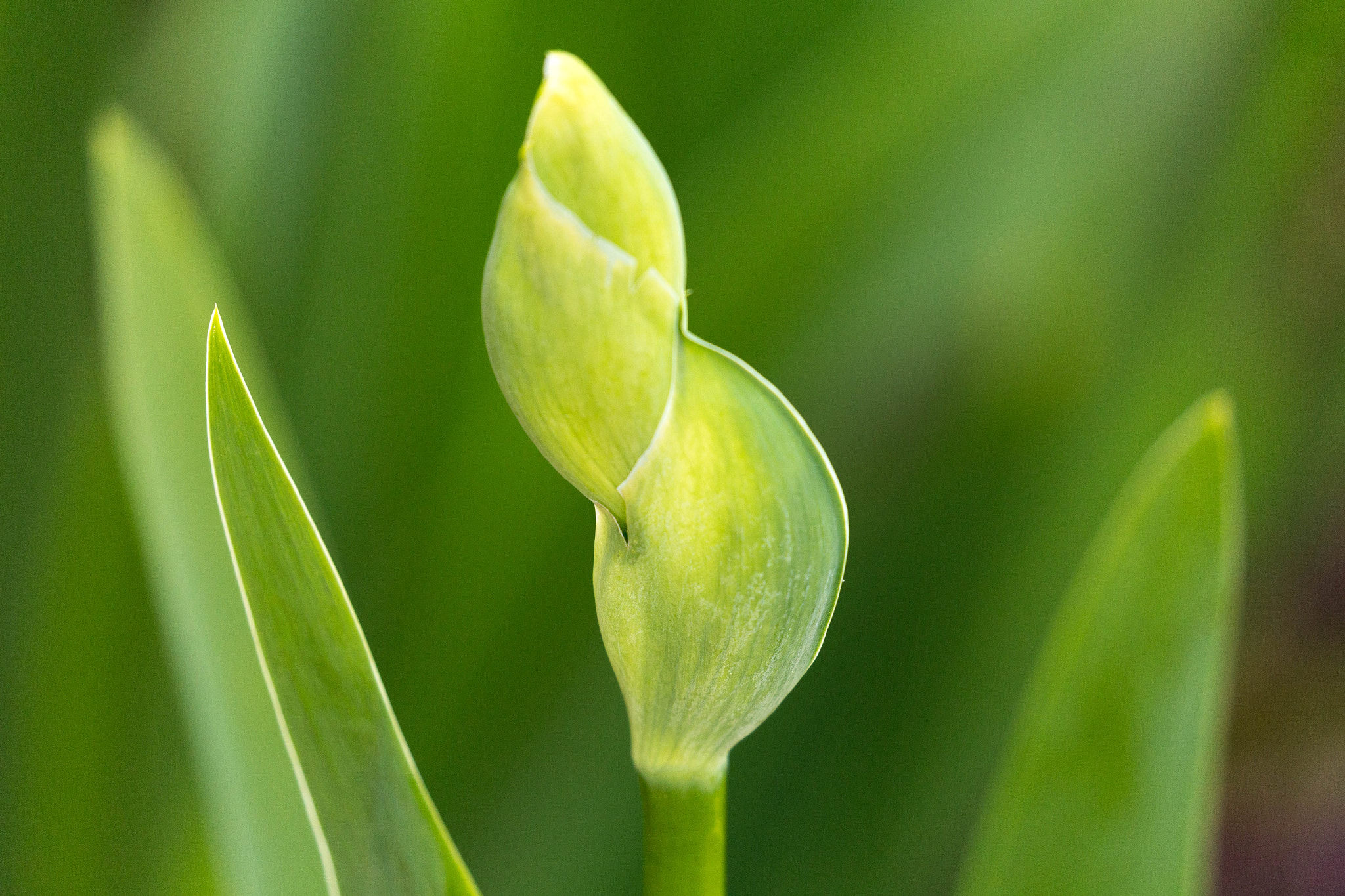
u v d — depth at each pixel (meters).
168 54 0.96
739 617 0.43
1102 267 1.04
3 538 0.92
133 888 0.84
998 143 0.96
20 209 0.94
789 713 0.99
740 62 0.96
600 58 0.96
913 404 1.02
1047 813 0.51
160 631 0.88
